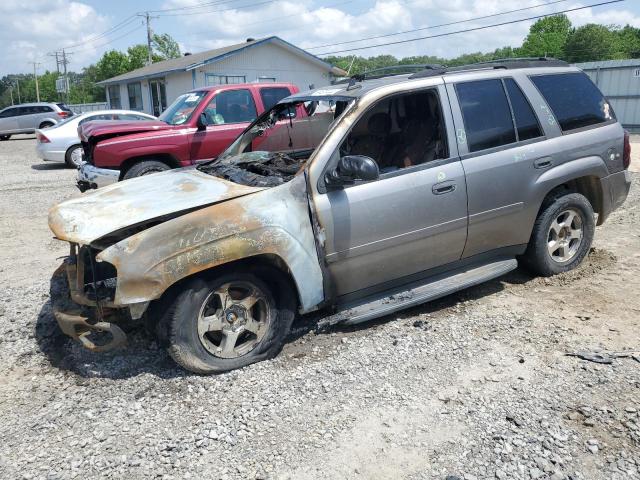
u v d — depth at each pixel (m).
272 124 5.34
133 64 66.75
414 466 2.97
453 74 4.68
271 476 2.93
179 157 9.48
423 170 4.38
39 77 113.69
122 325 4.30
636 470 2.86
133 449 3.17
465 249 4.71
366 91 4.37
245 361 3.95
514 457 2.99
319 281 4.10
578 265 5.60
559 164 5.05
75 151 16.19
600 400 3.45
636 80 23.05
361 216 4.13
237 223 3.74
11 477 2.97
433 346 4.17
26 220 9.16
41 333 4.62
